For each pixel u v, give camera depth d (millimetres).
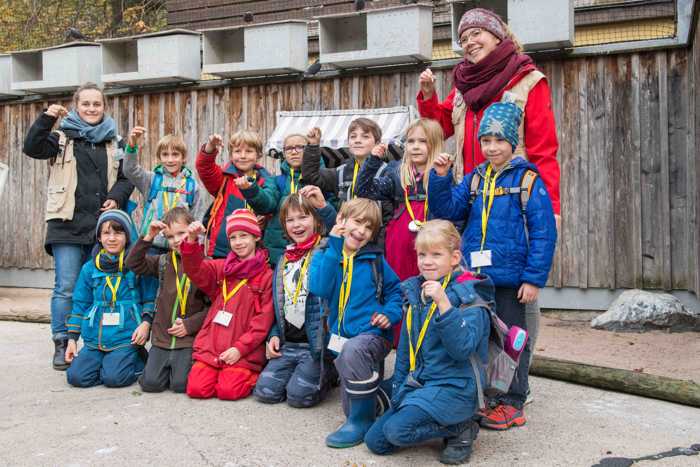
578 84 6898
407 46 7105
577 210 6938
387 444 3326
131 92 8820
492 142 3732
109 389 4523
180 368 4391
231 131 8312
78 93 5492
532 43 6613
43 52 8953
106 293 4676
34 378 4812
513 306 3725
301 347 4336
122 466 3189
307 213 4328
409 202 4340
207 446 3434
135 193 8914
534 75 4039
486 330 3320
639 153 6723
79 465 3207
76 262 5293
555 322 6816
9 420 3867
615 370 4508
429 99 4473
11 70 9227
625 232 6789
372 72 7605
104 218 4727
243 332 4348
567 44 6695
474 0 6930
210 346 4340
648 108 6684
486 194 3781
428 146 4289
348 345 3602
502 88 4031
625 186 6781
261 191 4836
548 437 3586
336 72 7773
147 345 5617
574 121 6922
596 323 6535
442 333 3137
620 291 6828
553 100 6984
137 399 4266
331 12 9227
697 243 6121
